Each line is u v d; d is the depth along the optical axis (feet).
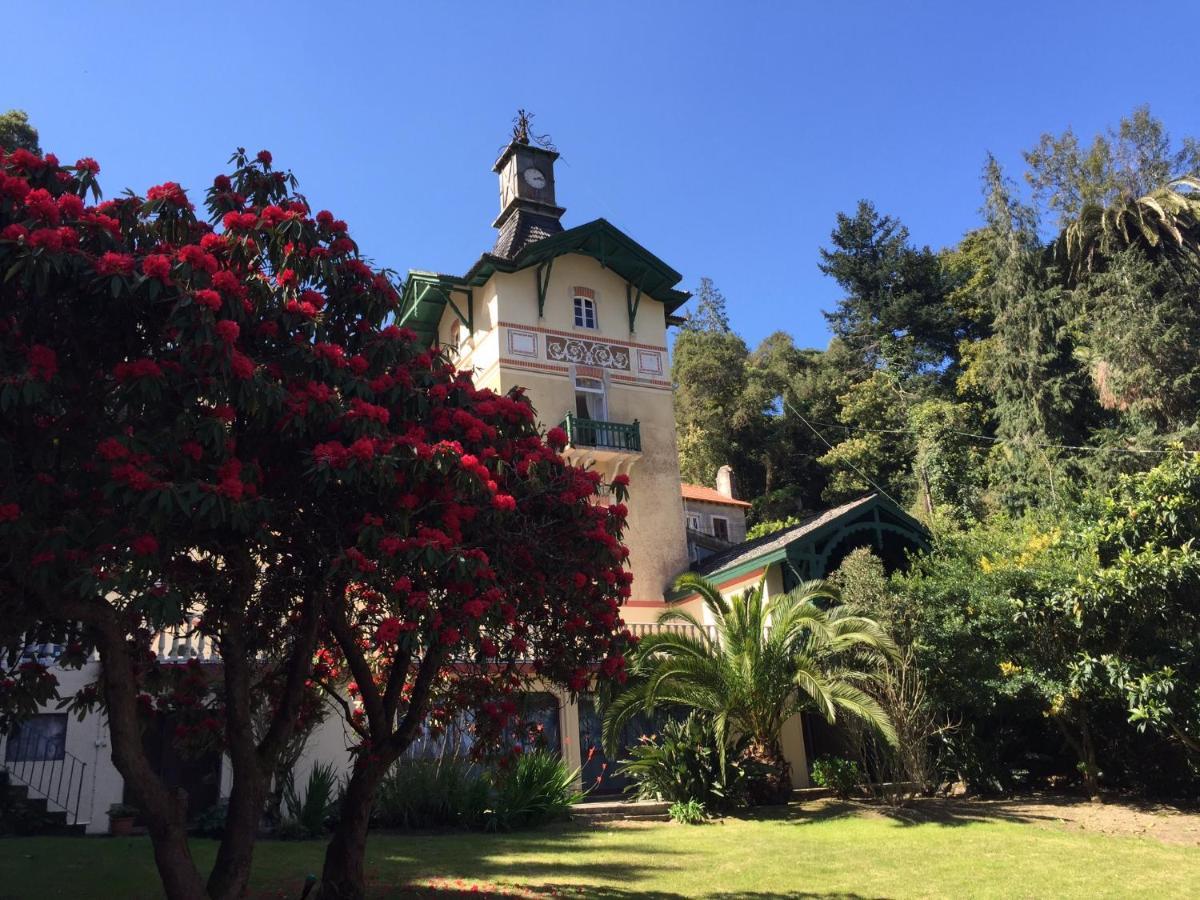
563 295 79.05
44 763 42.11
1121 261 97.14
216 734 25.95
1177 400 89.71
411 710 24.07
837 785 55.98
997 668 51.85
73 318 18.66
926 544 66.90
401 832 42.73
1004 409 108.37
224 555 20.24
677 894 28.76
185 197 22.22
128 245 21.43
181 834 18.86
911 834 41.60
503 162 88.48
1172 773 50.83
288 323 21.30
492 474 23.21
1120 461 90.68
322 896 23.16
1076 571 49.49
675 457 79.46
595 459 74.23
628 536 74.59
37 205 18.03
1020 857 35.63
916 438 134.62
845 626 51.06
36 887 26.66
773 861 34.96
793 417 158.10
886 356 160.04
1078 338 101.04
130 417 18.76
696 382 157.99
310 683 28.25
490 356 74.90
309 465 19.26
